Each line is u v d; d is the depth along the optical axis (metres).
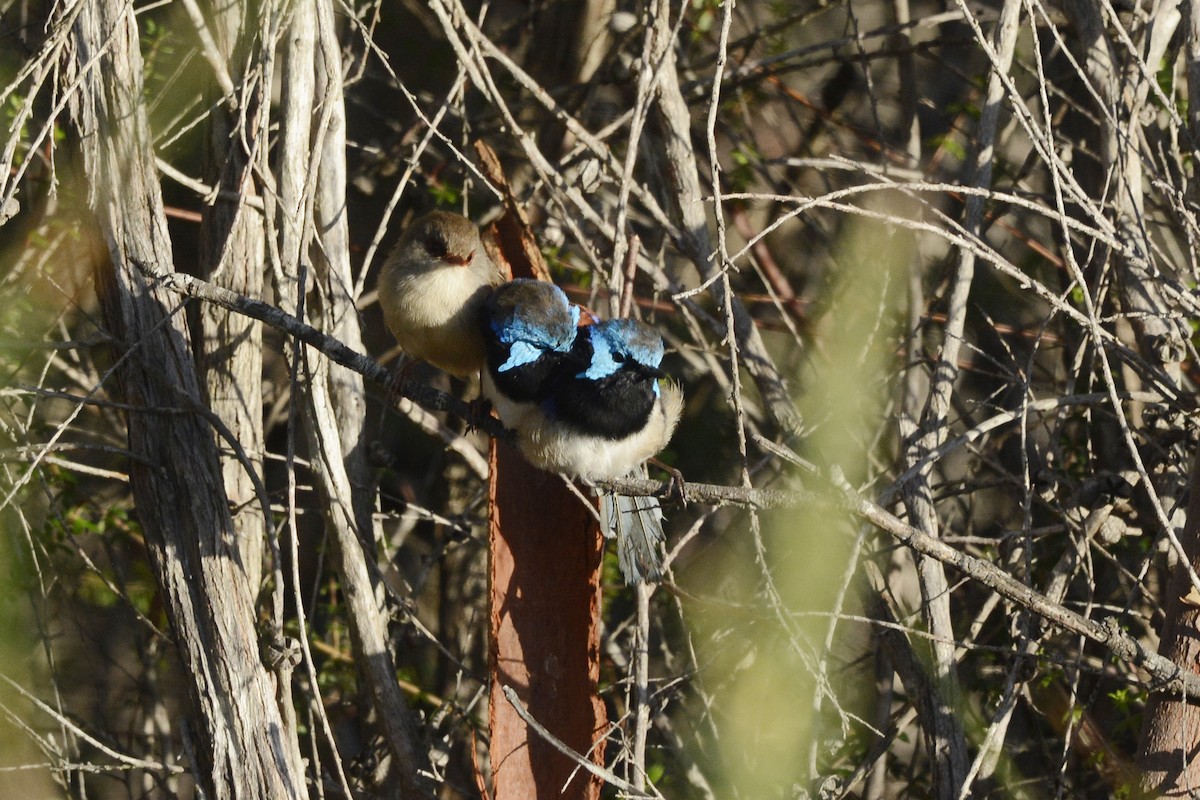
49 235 13.02
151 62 12.47
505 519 9.73
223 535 9.45
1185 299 8.70
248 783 9.16
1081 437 12.95
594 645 9.59
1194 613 8.65
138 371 9.38
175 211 13.00
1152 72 10.54
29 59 9.72
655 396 8.95
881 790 11.66
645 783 9.46
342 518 10.34
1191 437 10.42
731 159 15.17
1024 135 14.76
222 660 9.26
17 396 11.63
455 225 9.63
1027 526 9.43
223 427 9.30
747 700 9.58
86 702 13.56
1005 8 11.08
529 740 9.45
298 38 10.02
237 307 8.43
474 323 9.56
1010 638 11.34
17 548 11.34
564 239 13.98
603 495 9.12
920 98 14.98
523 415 8.65
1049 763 11.51
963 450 13.19
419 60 15.45
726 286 7.73
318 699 8.70
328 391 10.79
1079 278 8.12
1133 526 11.52
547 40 15.26
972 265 10.82
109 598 13.38
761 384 11.30
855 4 16.20
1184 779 8.52
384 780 12.05
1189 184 11.34
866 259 12.67
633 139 9.71
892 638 10.51
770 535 11.55
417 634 12.47
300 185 10.10
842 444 10.29
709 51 15.79
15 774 11.39
